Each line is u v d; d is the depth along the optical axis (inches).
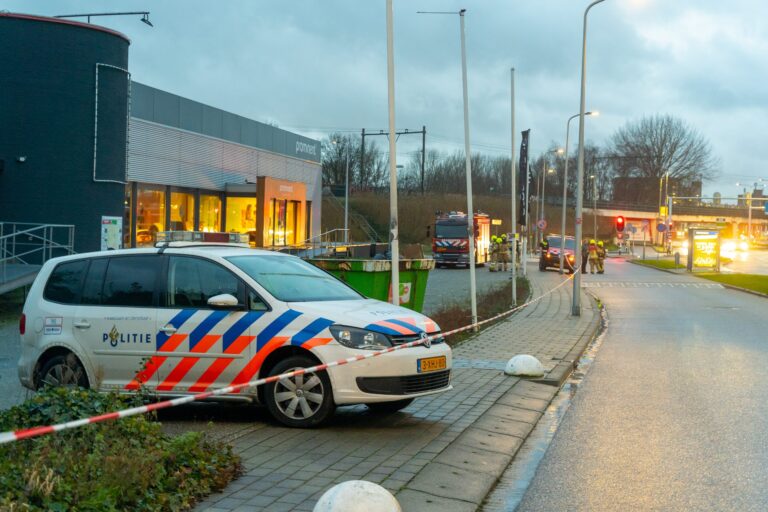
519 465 264.7
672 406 366.0
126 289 323.3
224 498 209.6
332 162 3816.4
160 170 1141.7
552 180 4726.9
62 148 824.9
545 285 1396.4
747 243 4055.1
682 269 2023.9
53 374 323.9
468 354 521.7
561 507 219.9
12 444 195.9
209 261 319.3
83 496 177.9
